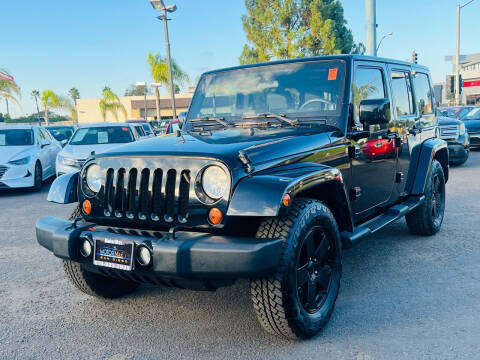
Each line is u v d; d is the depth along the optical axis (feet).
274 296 9.22
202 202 9.17
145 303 12.43
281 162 9.92
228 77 13.94
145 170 9.82
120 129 37.06
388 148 14.34
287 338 9.96
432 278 13.46
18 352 10.00
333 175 10.47
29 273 15.26
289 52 113.70
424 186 16.40
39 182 35.73
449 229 18.79
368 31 39.99
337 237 10.78
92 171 10.57
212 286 9.45
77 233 10.16
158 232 9.53
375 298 12.14
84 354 9.85
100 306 12.34
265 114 12.62
